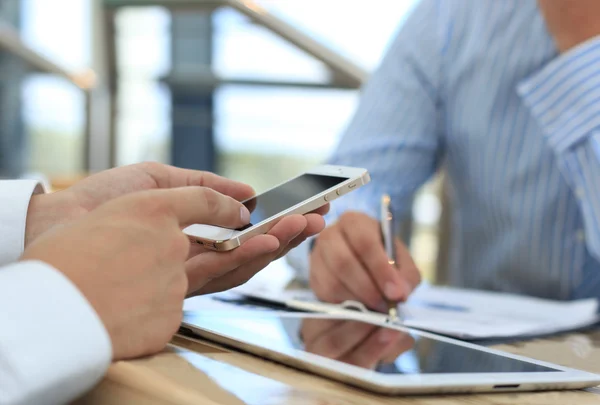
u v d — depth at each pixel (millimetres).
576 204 1113
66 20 4828
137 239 417
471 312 795
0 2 4703
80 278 391
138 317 414
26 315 352
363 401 371
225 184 698
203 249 561
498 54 1182
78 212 645
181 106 4879
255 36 4395
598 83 896
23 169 4902
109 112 5023
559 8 938
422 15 1305
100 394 395
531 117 1148
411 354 467
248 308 660
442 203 1899
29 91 4898
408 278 827
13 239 606
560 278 1148
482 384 406
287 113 4383
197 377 390
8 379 336
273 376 409
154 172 704
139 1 4648
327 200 583
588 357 588
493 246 1229
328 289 763
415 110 1271
